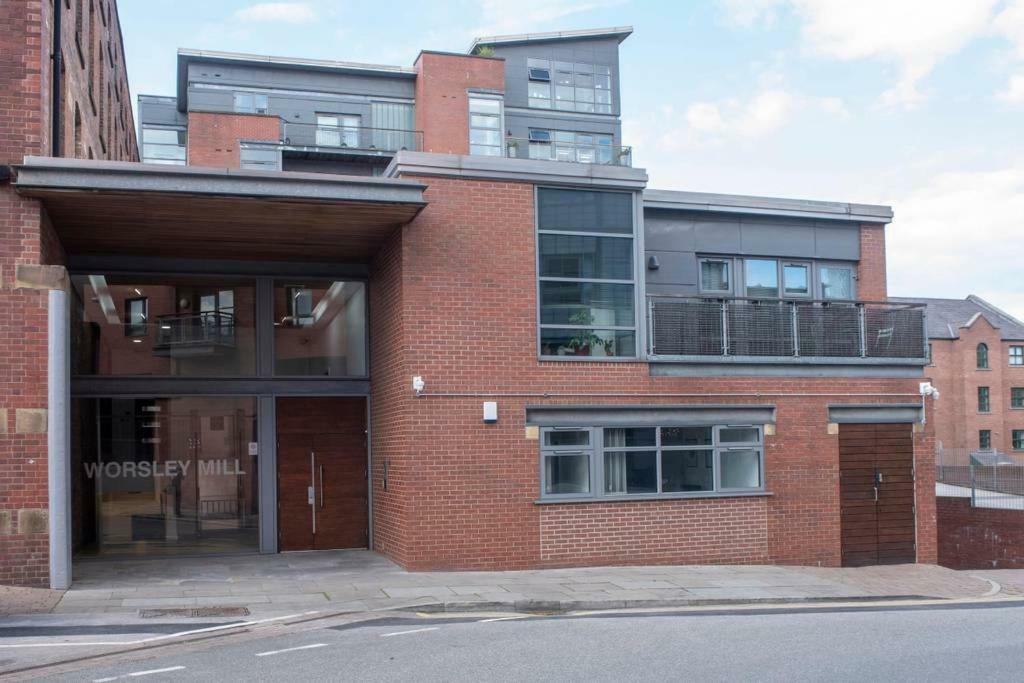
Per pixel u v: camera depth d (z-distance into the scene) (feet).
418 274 49.98
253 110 151.33
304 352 56.90
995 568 79.30
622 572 50.85
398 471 50.96
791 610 42.32
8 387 41.50
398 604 40.40
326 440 56.95
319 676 26.91
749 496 55.98
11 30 42.52
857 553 58.23
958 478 105.19
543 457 51.93
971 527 82.02
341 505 56.90
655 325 55.06
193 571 49.03
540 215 52.75
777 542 56.54
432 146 151.53
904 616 40.16
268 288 56.59
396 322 51.06
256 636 33.78
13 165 41.11
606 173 53.67
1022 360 234.58
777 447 57.06
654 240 62.03
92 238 50.08
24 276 41.86
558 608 41.47
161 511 54.03
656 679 26.68
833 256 65.62
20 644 31.99
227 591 43.19
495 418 50.57
